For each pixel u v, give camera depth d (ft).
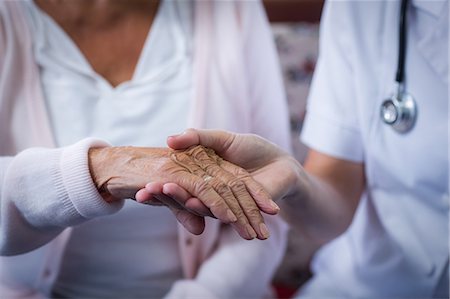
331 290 3.40
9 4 2.82
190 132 1.96
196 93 2.94
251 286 2.99
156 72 2.98
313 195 2.62
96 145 2.14
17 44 2.83
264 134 3.21
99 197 2.00
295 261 4.22
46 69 2.88
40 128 2.76
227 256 3.01
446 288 2.77
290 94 4.20
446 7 2.35
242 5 3.21
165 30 3.06
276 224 3.15
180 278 3.13
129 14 3.02
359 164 2.97
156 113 2.93
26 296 2.86
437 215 2.69
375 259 3.09
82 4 2.92
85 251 2.96
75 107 2.84
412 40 2.52
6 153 2.74
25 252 2.39
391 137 2.64
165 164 1.87
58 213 2.08
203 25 3.10
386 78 2.64
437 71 2.43
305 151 4.19
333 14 2.79
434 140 2.46
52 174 2.04
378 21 2.64
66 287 3.07
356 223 3.18
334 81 2.85
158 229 2.96
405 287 3.03
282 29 4.28
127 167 1.94
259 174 2.17
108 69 2.99
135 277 3.08
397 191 2.82
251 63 3.20
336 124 2.86
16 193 2.12
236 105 3.08
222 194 1.75
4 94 2.73
